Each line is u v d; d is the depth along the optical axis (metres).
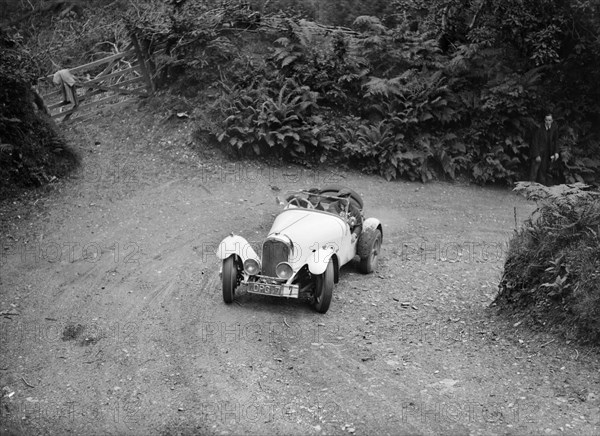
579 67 18.67
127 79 18.77
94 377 8.41
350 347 9.10
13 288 10.77
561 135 18.30
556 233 9.60
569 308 9.04
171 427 7.41
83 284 10.95
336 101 17.81
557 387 7.95
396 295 10.94
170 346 9.10
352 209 11.72
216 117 16.56
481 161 17.62
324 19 20.98
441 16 19.42
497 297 10.23
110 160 15.60
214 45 17.58
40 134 14.87
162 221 13.41
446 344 9.22
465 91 18.36
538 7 17.88
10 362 8.77
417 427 7.29
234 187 15.11
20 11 23.27
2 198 13.59
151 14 20.94
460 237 14.02
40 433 7.36
